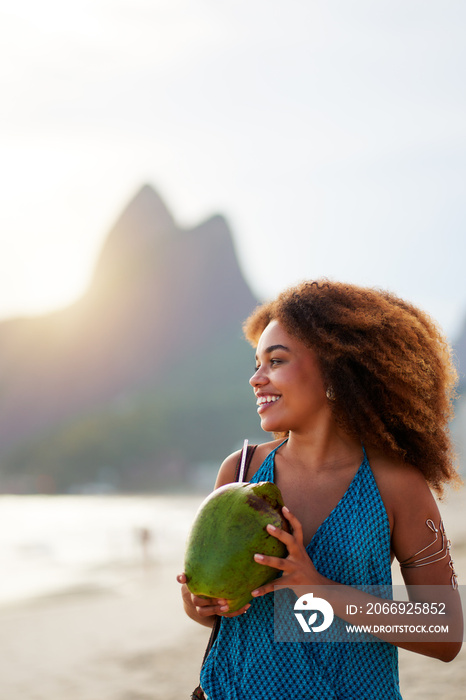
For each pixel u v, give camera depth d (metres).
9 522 70.56
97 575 27.73
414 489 1.75
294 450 1.83
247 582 1.56
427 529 1.75
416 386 1.79
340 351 1.75
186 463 142.00
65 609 15.05
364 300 1.85
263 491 1.62
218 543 1.56
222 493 1.64
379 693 1.67
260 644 1.68
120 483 139.62
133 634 10.70
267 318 1.98
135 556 37.09
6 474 151.12
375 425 1.75
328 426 1.79
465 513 21.95
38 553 40.50
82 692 7.45
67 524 65.94
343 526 1.70
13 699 7.37
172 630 10.65
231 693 1.68
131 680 7.75
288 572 1.56
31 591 22.38
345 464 1.78
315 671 1.64
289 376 1.77
